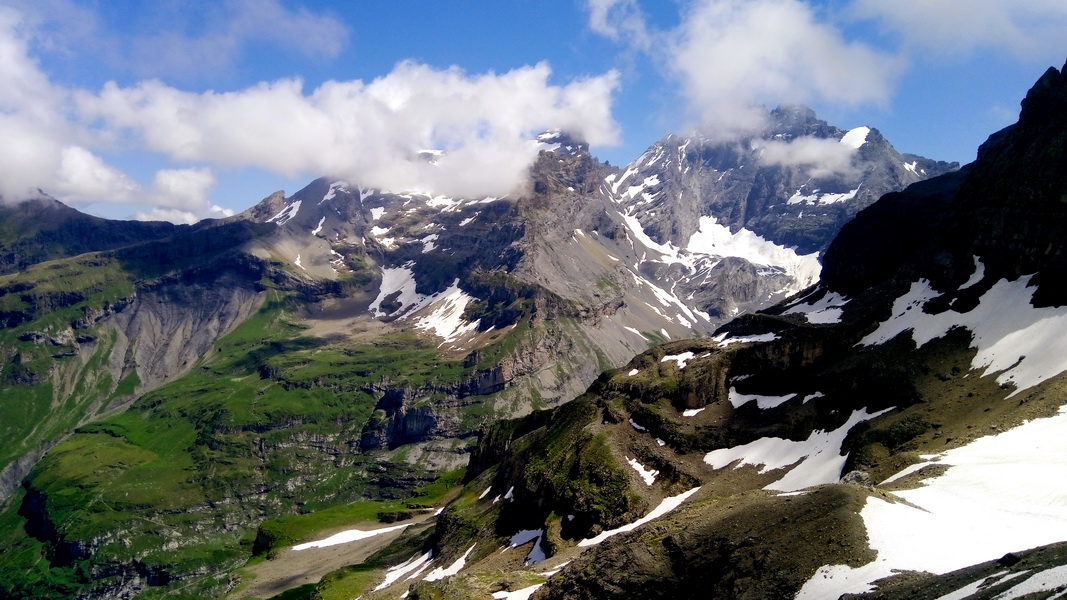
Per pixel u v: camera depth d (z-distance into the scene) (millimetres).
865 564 77438
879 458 131500
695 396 195875
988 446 113062
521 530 194750
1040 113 175375
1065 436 105812
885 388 154750
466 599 123625
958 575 68250
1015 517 83000
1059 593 55438
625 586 99625
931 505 90688
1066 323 135500
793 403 174875
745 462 166250
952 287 173625
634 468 180250
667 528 106188
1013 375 133875
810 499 94062
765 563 86250
